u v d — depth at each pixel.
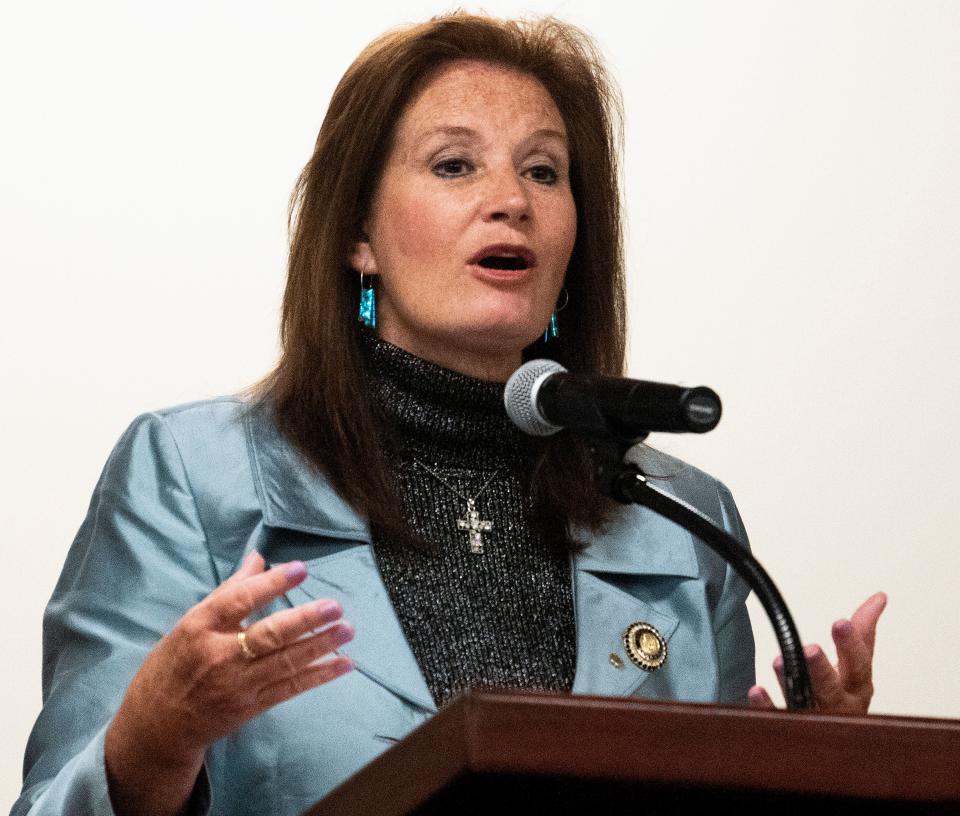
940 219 10.52
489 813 4.01
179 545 6.67
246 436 7.06
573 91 7.80
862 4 10.69
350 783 4.09
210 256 9.41
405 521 6.98
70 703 6.22
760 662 9.67
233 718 4.92
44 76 9.36
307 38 9.81
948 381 10.32
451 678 6.66
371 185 7.39
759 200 10.34
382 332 7.43
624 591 7.28
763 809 4.07
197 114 9.55
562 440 7.37
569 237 7.33
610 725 3.80
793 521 9.99
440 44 7.44
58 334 9.10
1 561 8.77
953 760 3.97
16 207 9.17
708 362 10.09
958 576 10.09
